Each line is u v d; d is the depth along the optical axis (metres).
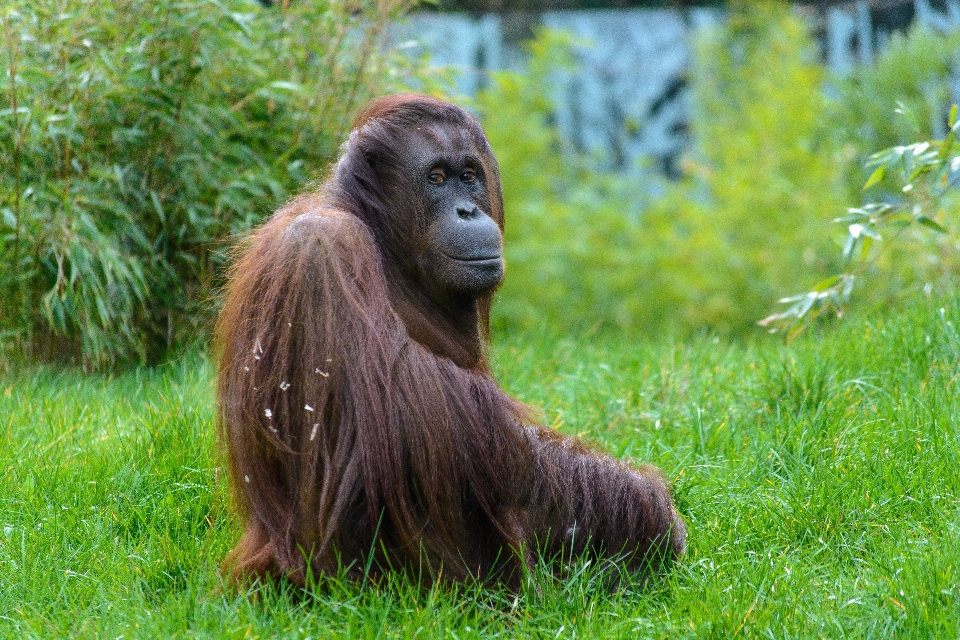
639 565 8.89
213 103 16.30
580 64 40.97
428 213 8.56
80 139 14.66
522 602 8.40
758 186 28.70
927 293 13.98
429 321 8.78
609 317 29.89
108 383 14.75
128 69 15.39
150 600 8.88
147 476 10.93
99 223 15.54
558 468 8.61
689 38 38.31
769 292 27.50
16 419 12.33
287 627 7.92
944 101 28.64
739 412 12.62
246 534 8.75
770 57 32.50
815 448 11.09
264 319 7.98
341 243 7.92
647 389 13.72
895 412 11.53
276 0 17.12
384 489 7.76
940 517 9.47
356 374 7.71
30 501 10.35
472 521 8.41
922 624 7.78
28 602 8.63
